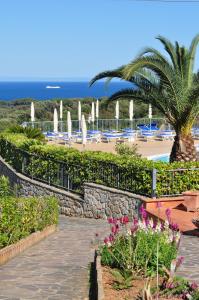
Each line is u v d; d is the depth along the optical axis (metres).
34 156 21.20
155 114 52.69
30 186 21.02
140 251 7.74
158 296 6.54
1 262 10.13
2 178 18.53
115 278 7.52
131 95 19.86
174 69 18.95
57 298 7.56
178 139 19.08
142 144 34.72
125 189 16.55
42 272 9.34
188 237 12.15
